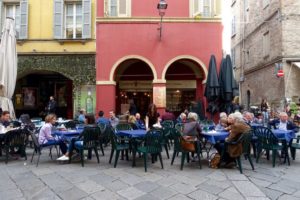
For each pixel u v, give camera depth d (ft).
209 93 39.60
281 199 16.83
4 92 35.32
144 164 24.88
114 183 19.74
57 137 27.48
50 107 47.88
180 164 25.67
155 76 46.83
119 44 47.55
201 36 47.24
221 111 40.37
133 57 47.19
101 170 23.31
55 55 49.39
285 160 26.14
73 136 26.78
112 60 47.55
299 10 55.06
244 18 80.74
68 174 21.99
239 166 22.70
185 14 47.55
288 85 54.70
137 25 47.52
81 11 50.55
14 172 22.54
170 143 35.96
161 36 47.06
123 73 54.54
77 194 17.62
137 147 24.71
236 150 22.70
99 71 47.62
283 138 25.29
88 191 18.15
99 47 47.83
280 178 20.97
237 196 17.26
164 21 47.29
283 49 55.21
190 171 23.02
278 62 56.90
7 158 25.81
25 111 56.29
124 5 47.83
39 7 50.31
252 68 73.72
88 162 26.37
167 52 47.11
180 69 54.39
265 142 25.43
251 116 33.78
